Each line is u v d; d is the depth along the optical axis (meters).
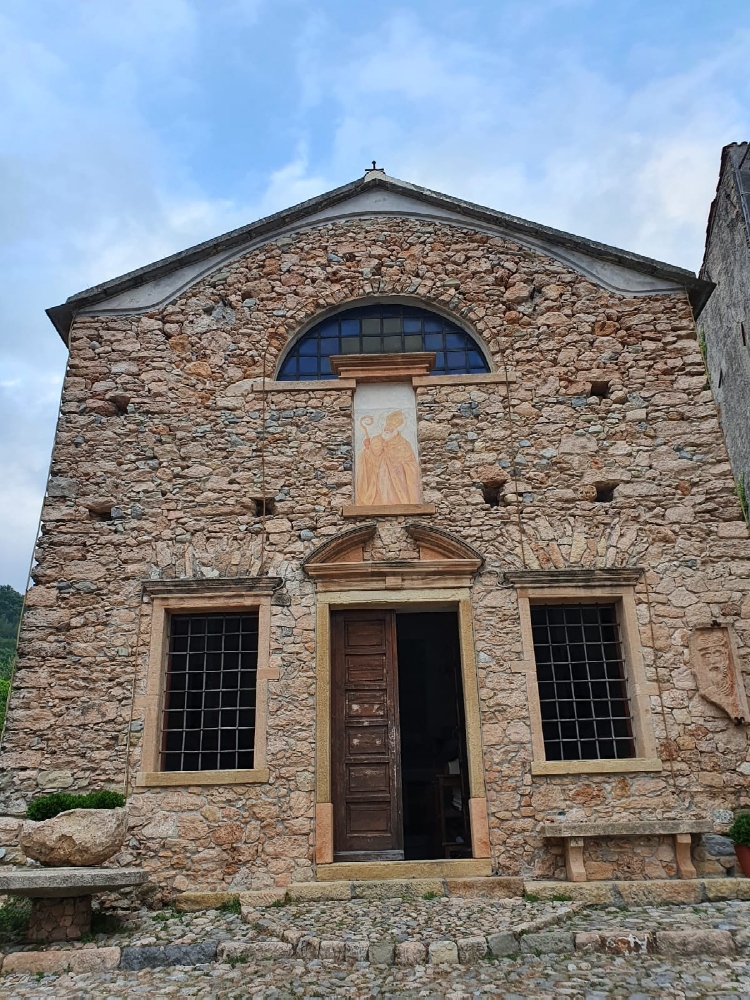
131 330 10.25
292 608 8.90
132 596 8.98
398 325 10.62
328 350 10.50
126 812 7.12
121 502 9.41
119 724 8.44
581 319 10.32
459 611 8.90
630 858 7.88
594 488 9.48
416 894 7.45
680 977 5.18
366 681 8.79
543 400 9.89
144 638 8.79
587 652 9.00
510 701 8.51
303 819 8.05
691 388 9.92
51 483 9.45
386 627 8.99
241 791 8.16
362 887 7.48
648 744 8.35
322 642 8.75
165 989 5.31
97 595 8.98
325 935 6.03
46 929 6.50
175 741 8.74
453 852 9.01
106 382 9.97
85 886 6.21
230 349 10.20
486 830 8.02
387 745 8.55
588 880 7.73
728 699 8.46
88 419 9.77
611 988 5.01
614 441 9.69
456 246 10.78
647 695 8.54
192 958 5.91
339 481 9.50
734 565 9.09
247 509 9.41
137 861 7.89
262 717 8.45
